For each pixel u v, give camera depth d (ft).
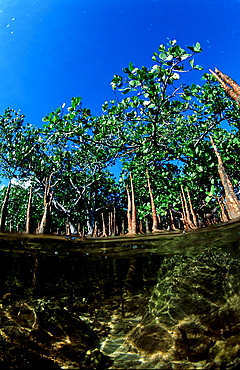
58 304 17.67
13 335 11.91
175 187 30.17
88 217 59.52
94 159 37.37
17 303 16.25
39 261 25.88
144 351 12.16
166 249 24.16
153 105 18.47
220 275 15.60
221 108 23.73
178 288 15.16
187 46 14.73
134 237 19.25
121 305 18.66
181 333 12.31
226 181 17.04
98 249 22.52
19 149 43.45
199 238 21.89
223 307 12.92
